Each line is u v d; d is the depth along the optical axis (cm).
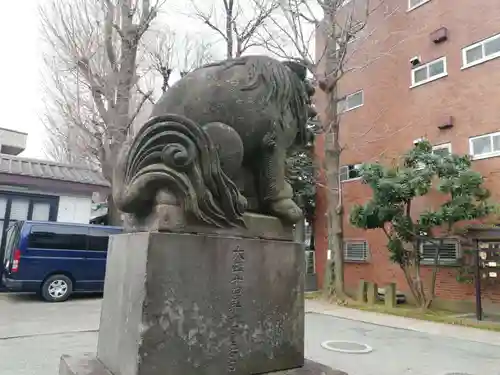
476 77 973
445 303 960
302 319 252
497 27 939
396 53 1187
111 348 225
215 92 242
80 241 941
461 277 859
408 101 1138
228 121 243
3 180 962
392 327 710
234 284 220
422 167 876
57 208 1047
